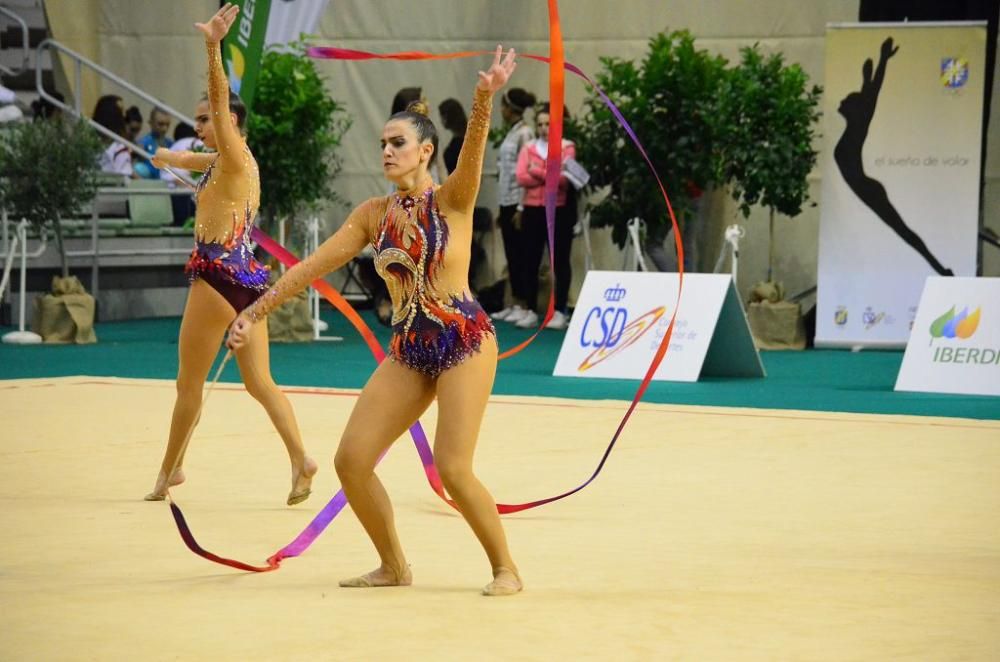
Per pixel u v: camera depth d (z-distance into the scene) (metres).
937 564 9.66
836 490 12.60
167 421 16.89
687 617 8.18
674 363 21.52
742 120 26.59
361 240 8.99
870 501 12.08
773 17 31.09
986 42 25.30
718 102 26.48
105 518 11.34
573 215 29.08
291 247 27.77
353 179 34.34
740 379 21.89
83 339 26.84
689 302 21.75
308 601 8.62
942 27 25.34
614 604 8.51
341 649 7.48
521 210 29.27
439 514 11.62
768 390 20.45
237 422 16.78
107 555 10.00
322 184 27.42
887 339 25.98
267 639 7.70
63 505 11.88
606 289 22.45
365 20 33.94
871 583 9.06
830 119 25.98
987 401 19.30
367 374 22.48
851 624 8.02
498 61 8.45
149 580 9.21
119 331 29.16
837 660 7.27
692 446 15.14
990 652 7.44
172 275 33.22
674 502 12.04
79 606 8.46
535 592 8.85
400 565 9.05
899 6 29.84
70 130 27.50
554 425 16.66
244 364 12.02
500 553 8.86
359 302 34.31
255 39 22.80
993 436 15.88
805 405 18.88
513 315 30.48
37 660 7.26
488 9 33.25
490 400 18.88
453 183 8.66
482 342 8.74
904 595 8.74
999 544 10.34
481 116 8.48
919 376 20.45
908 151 25.67
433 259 8.64
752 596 8.71
